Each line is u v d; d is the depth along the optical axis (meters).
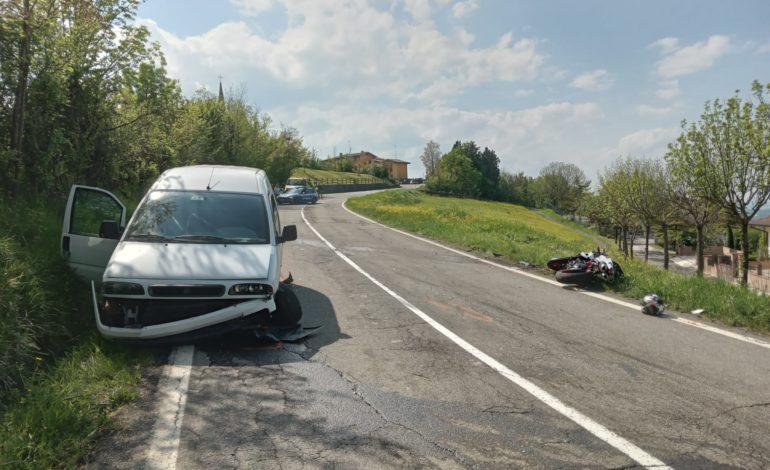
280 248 6.62
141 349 5.14
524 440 3.63
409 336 6.15
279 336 5.86
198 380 4.58
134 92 12.19
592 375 4.94
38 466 3.11
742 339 6.21
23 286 5.26
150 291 5.16
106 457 3.30
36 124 9.05
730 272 31.72
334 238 17.34
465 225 23.58
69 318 5.64
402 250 14.73
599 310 7.68
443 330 6.44
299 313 6.09
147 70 11.62
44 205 9.07
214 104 33.47
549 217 86.88
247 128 38.28
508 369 5.08
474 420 3.94
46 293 5.50
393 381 4.70
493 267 11.87
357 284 9.32
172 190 6.75
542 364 5.25
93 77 10.60
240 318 5.35
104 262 6.57
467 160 93.38
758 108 14.15
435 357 5.41
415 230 21.30
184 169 7.38
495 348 5.75
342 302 7.85
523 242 19.50
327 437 3.62
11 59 8.27
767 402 4.34
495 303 8.05
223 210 6.52
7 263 5.52
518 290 9.15
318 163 104.94
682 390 4.58
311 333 6.07
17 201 8.16
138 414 3.90
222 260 5.59
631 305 8.05
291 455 3.36
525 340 6.08
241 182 7.13
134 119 12.29
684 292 8.16
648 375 4.95
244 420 3.85
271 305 5.47
